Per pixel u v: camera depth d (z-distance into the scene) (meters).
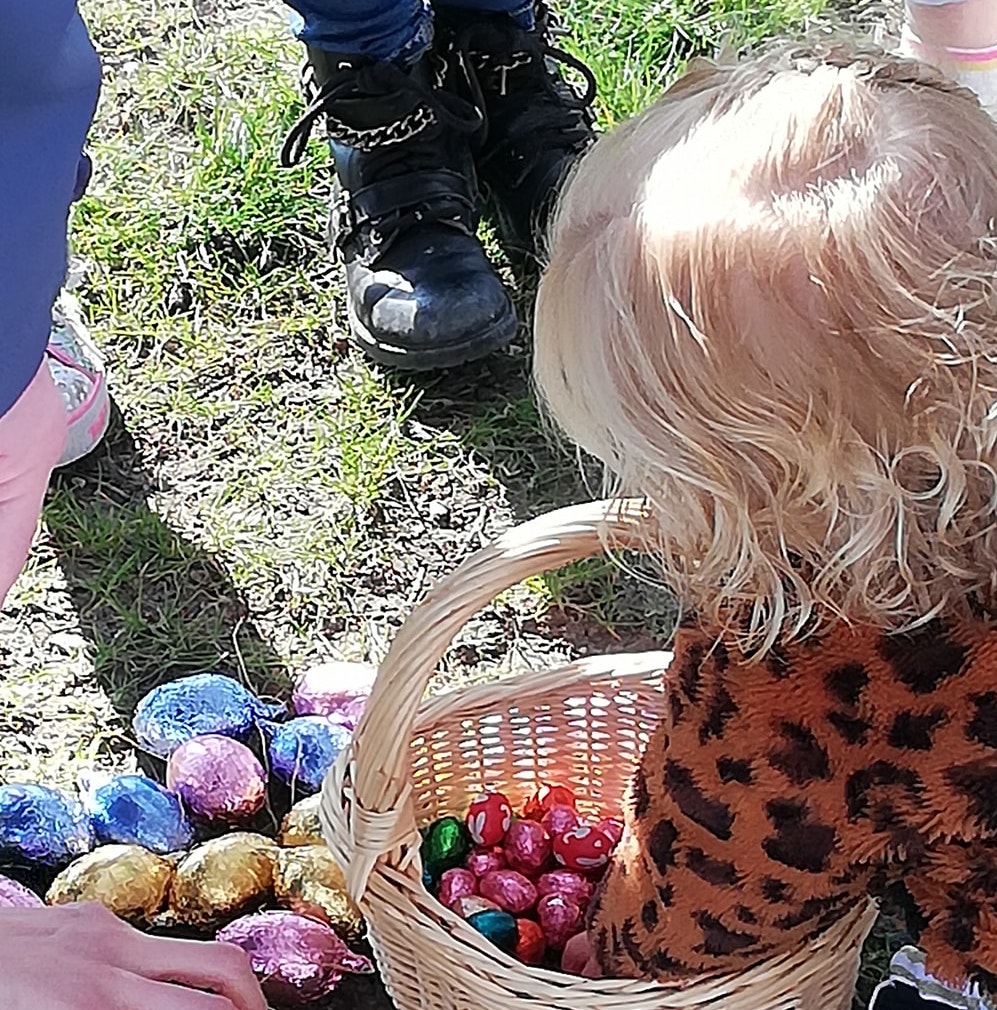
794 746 0.88
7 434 0.81
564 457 1.62
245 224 1.88
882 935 1.26
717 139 0.82
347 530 1.58
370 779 1.02
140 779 1.28
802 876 0.91
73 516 1.58
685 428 0.82
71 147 0.76
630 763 1.34
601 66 2.01
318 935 1.18
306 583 1.53
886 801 0.86
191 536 1.58
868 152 0.80
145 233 1.88
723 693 0.90
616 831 1.29
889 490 0.81
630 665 1.29
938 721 0.84
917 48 1.39
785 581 0.85
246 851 1.22
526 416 1.67
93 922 0.97
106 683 1.45
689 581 0.89
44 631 1.49
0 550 0.85
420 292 1.67
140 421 1.69
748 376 0.80
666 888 0.96
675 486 0.85
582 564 1.51
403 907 1.05
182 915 1.22
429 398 1.70
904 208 0.79
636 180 0.84
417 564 1.55
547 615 1.50
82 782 1.31
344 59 1.68
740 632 0.89
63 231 0.78
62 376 1.58
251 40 2.14
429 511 1.60
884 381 0.79
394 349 1.68
